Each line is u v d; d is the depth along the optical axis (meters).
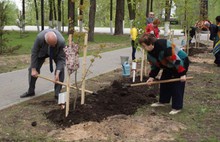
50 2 35.62
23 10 39.91
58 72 7.79
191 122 6.79
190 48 18.98
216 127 6.52
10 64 13.85
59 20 35.50
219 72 12.34
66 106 6.63
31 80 8.39
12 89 9.29
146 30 9.92
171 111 7.29
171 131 6.28
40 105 7.71
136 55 16.95
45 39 7.65
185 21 16.69
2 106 7.61
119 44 23.80
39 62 8.19
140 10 9.80
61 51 7.80
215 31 13.58
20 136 5.93
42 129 6.26
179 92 7.21
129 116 6.95
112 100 7.63
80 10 7.27
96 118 6.60
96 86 9.63
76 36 6.80
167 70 7.38
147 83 7.45
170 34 13.52
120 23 33.88
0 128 6.29
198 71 12.41
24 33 30.53
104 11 56.47
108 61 14.75
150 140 5.84
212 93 9.08
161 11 13.41
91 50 19.28
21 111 7.27
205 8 18.69
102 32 39.91
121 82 9.54
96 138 5.88
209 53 17.98
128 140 5.82
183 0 15.82
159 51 6.82
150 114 7.15
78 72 11.75
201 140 5.86
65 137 5.90
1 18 17.53
